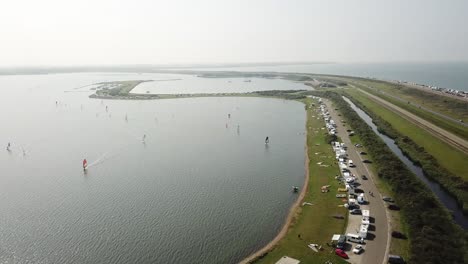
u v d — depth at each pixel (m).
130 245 85.12
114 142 181.75
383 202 98.06
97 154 161.62
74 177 133.12
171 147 170.12
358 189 106.88
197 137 188.38
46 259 80.19
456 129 170.00
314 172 126.56
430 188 110.50
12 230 93.75
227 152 159.75
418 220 84.19
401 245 77.00
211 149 165.00
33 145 179.25
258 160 146.88
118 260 79.12
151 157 155.12
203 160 149.00
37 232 92.44
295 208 100.38
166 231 91.12
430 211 88.75
